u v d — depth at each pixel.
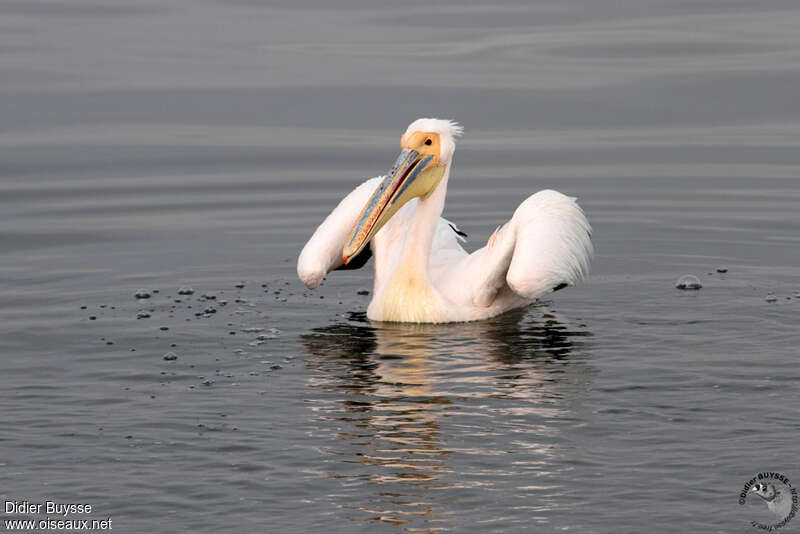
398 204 13.64
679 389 11.01
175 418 10.41
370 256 15.58
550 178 20.05
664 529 8.16
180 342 12.82
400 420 10.30
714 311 13.78
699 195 19.08
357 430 10.07
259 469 9.25
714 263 15.95
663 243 16.92
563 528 8.18
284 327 13.47
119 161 21.11
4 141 21.98
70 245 16.94
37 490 8.93
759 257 16.16
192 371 11.81
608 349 12.42
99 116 23.31
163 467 9.32
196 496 8.79
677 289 14.80
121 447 9.75
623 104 23.55
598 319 13.63
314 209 18.81
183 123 22.89
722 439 9.71
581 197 19.08
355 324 13.63
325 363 12.07
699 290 14.73
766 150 21.34
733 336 12.75
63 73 25.55
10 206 18.84
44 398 10.98
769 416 10.24
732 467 9.12
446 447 9.65
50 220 18.16
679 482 8.88
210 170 20.72
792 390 10.92
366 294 15.07
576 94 24.06
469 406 10.65
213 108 23.64
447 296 13.90
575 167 20.58
